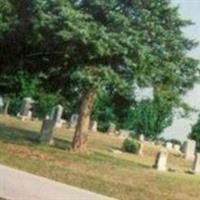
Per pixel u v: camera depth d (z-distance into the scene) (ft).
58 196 38.58
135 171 87.71
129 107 120.98
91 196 41.78
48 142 109.19
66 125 214.90
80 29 91.81
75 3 101.55
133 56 97.04
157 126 297.33
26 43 105.81
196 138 291.17
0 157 70.64
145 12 101.55
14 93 128.06
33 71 115.65
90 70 97.76
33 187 39.24
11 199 35.78
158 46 105.60
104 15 99.86
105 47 92.84
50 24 93.76
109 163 94.58
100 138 172.35
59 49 103.24
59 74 114.11
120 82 98.07
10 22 100.53
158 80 111.04
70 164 82.02
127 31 97.71
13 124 159.63
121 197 55.06
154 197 60.59
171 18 107.04
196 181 89.04
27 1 99.66
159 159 102.78
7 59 111.55
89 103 111.04
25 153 84.53
